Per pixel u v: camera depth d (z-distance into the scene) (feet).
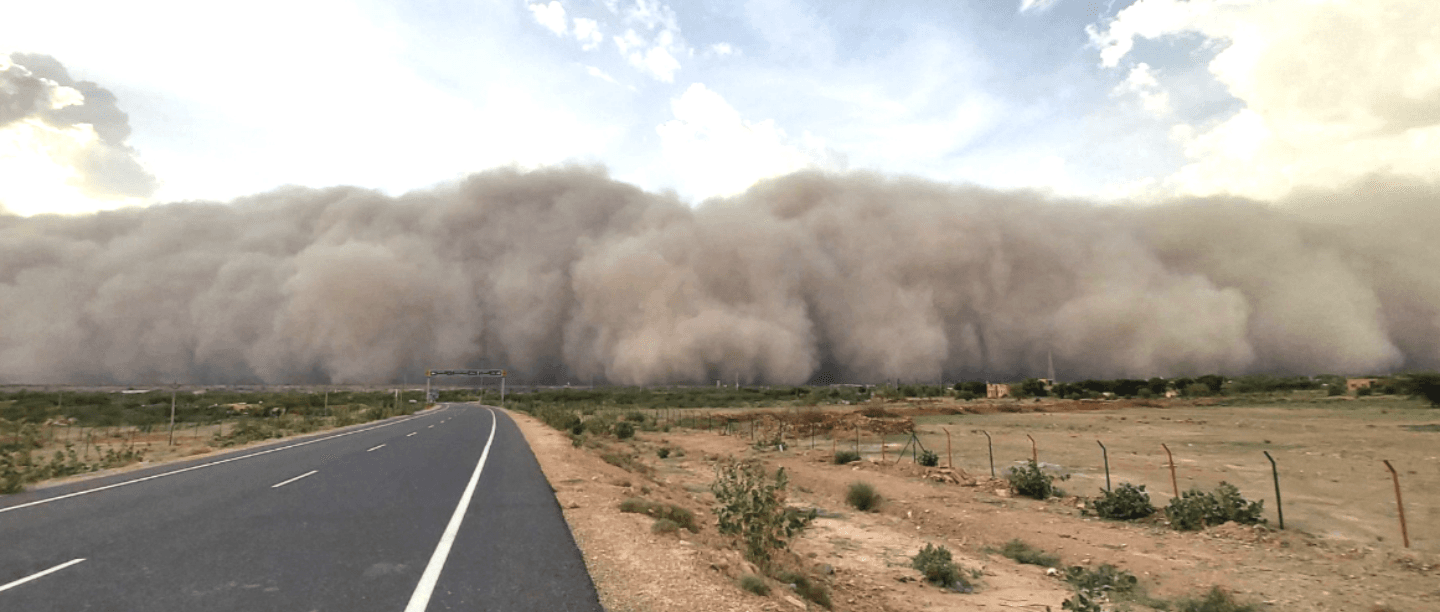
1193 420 134.51
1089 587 25.72
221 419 157.38
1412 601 25.62
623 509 31.50
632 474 53.42
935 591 28.22
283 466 49.57
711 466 76.13
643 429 139.74
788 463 76.54
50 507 30.66
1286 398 224.94
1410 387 162.61
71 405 180.04
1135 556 33.50
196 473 45.27
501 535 23.93
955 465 72.43
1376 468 60.64
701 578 18.84
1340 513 41.83
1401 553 31.76
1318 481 54.70
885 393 294.05
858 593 26.05
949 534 41.55
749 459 80.18
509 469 47.50
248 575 18.06
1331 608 25.22
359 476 42.86
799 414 165.07
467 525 25.86
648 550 22.16
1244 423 121.80
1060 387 293.84
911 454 83.97
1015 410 193.16
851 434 119.85
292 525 25.75
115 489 37.09
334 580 17.56
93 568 18.85
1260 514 41.39
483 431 101.04
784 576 22.91
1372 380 256.93
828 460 77.56
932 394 307.99
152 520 26.89
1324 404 179.42
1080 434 107.04
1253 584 28.27
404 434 93.66
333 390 514.27
